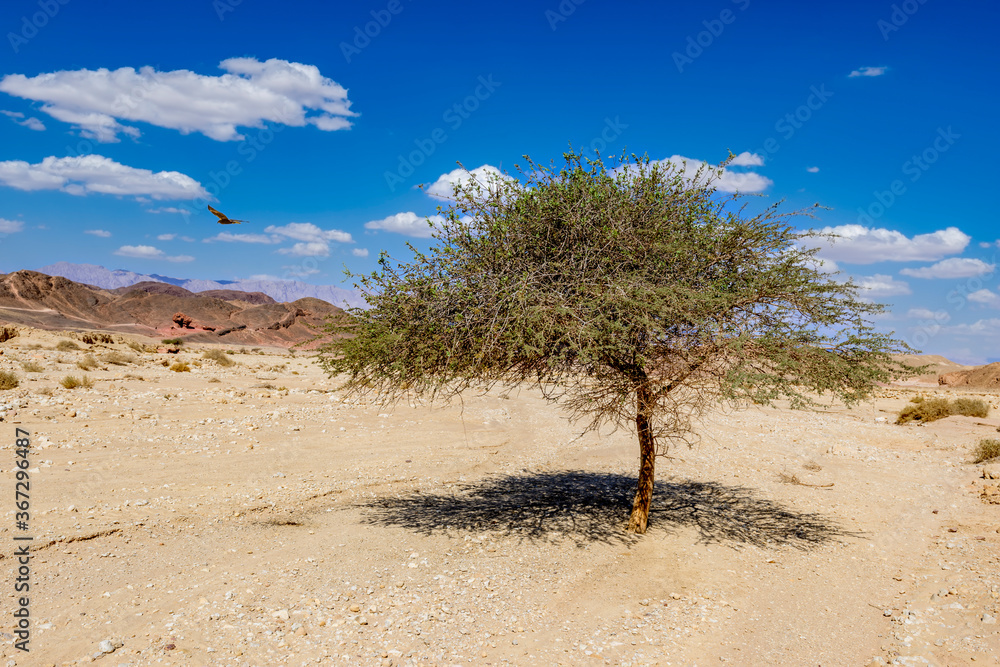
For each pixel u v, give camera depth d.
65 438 14.21
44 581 6.68
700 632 6.15
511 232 7.84
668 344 7.75
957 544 8.73
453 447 16.28
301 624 5.95
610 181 8.11
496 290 7.36
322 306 190.12
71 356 36.66
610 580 7.55
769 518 10.43
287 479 12.05
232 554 7.91
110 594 6.44
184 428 16.48
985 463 15.02
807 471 14.15
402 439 17.02
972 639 5.57
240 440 15.61
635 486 12.76
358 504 10.69
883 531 9.70
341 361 8.16
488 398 26.44
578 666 5.40
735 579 7.67
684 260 7.98
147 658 5.16
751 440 18.59
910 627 6.11
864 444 18.34
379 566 7.65
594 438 18.75
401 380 8.00
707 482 13.20
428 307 7.66
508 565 7.91
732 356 7.62
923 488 12.59
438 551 8.34
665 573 7.82
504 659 5.49
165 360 40.28
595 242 7.70
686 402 8.11
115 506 9.45
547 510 10.61
